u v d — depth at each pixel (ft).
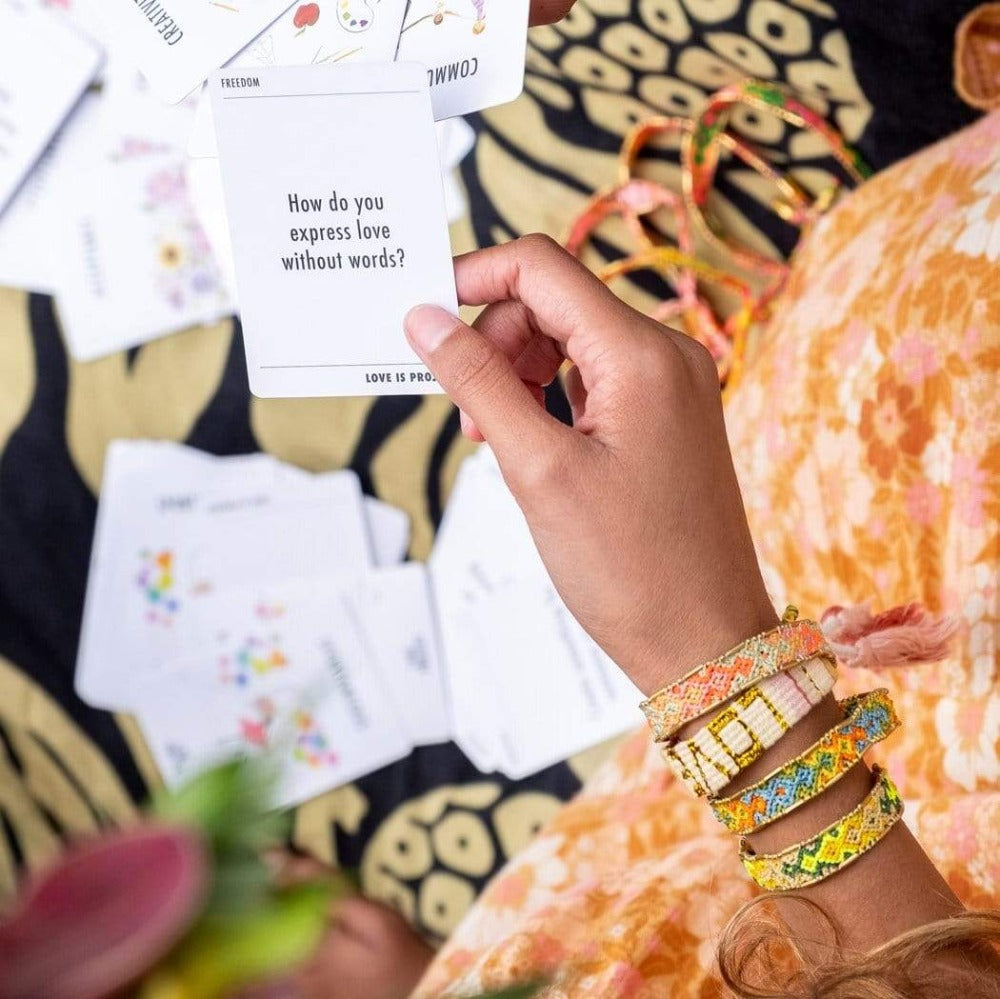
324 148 1.82
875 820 1.71
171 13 1.98
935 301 2.37
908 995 1.55
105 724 4.25
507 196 4.16
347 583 4.29
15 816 4.21
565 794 4.21
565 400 4.14
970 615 2.29
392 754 4.26
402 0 1.94
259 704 4.26
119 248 4.17
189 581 4.28
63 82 4.04
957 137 2.78
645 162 4.10
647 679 1.82
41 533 4.23
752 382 3.11
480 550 4.27
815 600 2.85
